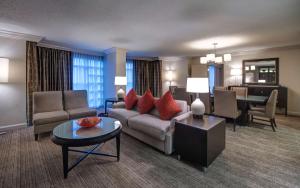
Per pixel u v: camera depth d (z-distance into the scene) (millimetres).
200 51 5926
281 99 5004
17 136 3199
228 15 2686
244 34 3719
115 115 3465
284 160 2281
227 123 4129
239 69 6094
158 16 2730
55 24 3111
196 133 2041
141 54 6676
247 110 4027
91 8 2441
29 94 4000
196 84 2385
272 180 1842
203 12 2570
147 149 2658
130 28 3330
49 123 3107
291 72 5129
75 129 2197
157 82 7551
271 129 3650
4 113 3607
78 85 5543
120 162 2240
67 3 2293
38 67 4609
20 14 2652
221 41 4387
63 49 5129
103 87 6160
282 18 2814
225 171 2021
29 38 3865
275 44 4773
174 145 2402
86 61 5723
